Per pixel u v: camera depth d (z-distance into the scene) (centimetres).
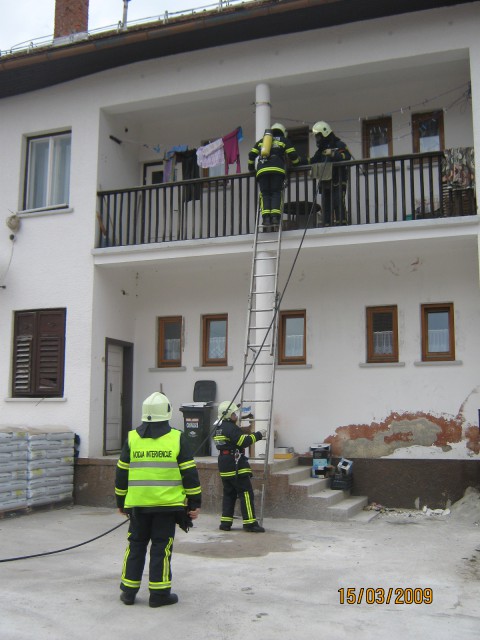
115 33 1113
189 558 732
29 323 1224
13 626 514
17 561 722
